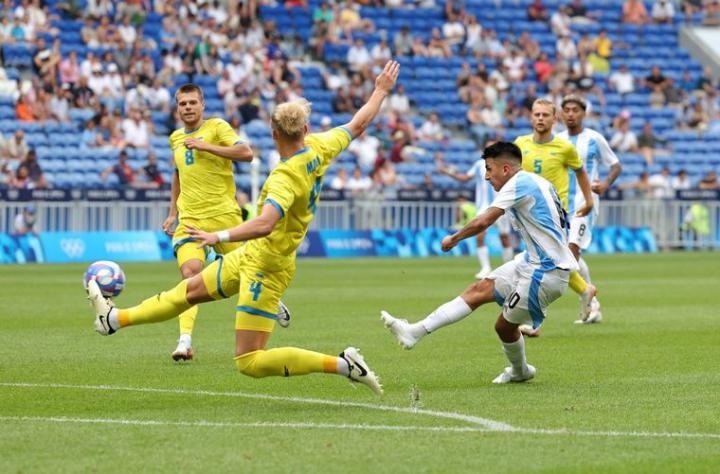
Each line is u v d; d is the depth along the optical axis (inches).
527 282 866.8
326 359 771.4
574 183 1387.8
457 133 3580.2
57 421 726.5
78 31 3297.2
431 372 959.6
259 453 633.0
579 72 3791.8
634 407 781.3
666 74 3976.4
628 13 4074.8
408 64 3636.8
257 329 774.5
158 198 2847.0
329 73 3540.8
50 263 2659.9
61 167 2994.6
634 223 3287.4
